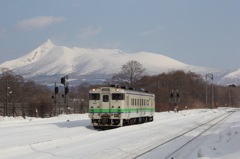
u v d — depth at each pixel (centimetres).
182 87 19362
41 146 2725
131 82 17312
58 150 2525
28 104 8338
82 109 10744
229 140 2775
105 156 2238
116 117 4506
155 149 2648
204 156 2075
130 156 2270
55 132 3956
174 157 2269
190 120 7275
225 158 2028
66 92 7369
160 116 9131
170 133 4084
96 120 4597
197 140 3391
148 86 18138
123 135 3653
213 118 8269
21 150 2508
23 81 15175
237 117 8519
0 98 13162
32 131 4072
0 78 14250
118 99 4541
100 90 4594
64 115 7919
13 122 5650
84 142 3000
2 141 3139
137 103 5341
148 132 4128
